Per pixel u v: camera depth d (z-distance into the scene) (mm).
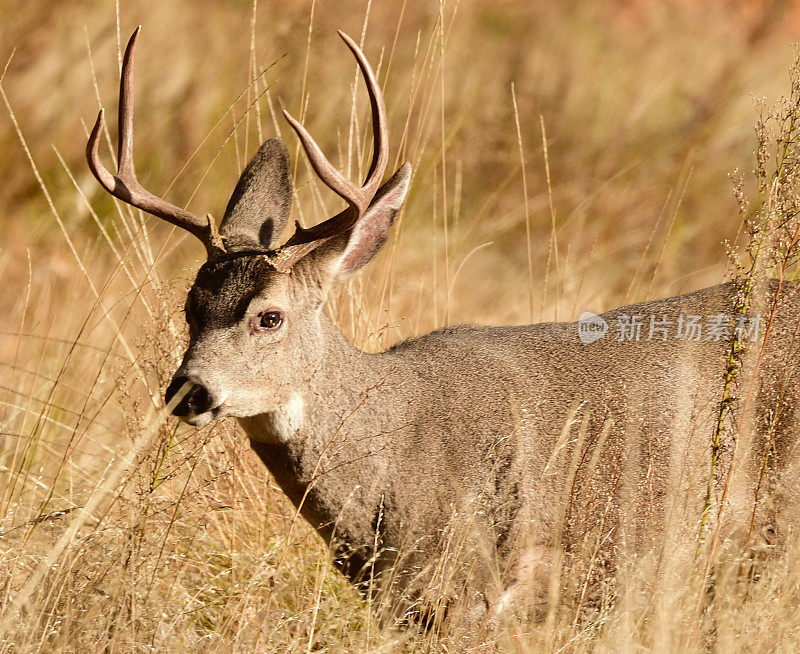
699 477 12008
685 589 11422
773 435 11992
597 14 29375
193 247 19203
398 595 11594
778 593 11594
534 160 23375
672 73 26906
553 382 12344
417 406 11953
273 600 11484
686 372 12383
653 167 23844
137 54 23094
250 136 21156
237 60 23109
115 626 10586
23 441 13367
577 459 11977
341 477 11664
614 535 11992
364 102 22172
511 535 11852
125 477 12391
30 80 22250
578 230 21234
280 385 11422
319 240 11570
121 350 15336
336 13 23453
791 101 13852
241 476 13164
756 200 22547
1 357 15867
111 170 21594
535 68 25672
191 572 12062
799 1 30203
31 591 10578
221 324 11266
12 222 20328
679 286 19375
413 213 20891
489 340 12648
